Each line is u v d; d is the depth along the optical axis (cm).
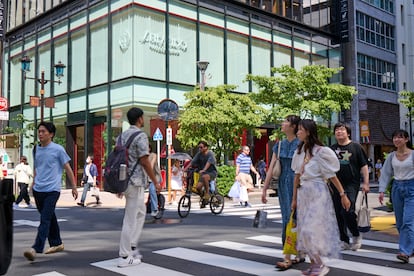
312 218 486
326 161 497
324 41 3269
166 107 1775
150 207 1130
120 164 555
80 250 702
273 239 795
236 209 1416
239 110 1961
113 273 543
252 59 2703
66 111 2539
